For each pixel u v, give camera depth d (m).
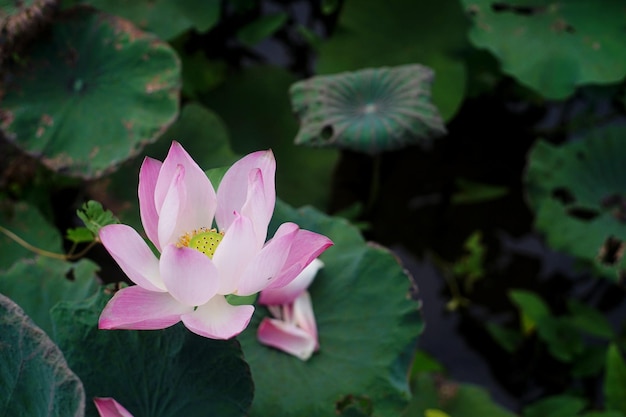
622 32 2.35
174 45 2.48
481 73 2.57
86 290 1.56
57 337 1.33
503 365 2.40
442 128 1.97
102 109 1.94
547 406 2.08
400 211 2.65
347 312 1.63
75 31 1.98
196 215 1.33
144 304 1.29
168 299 1.30
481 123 2.81
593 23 2.36
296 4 2.80
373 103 2.00
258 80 2.41
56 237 1.95
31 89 1.94
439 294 2.54
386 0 2.37
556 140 2.80
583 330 2.45
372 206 2.63
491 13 2.36
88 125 1.92
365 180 2.69
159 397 1.34
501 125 2.82
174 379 1.35
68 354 1.33
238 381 1.35
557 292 2.55
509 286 2.56
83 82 1.96
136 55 1.97
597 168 2.36
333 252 1.67
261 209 1.30
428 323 2.47
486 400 2.01
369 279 1.65
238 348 1.34
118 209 1.91
